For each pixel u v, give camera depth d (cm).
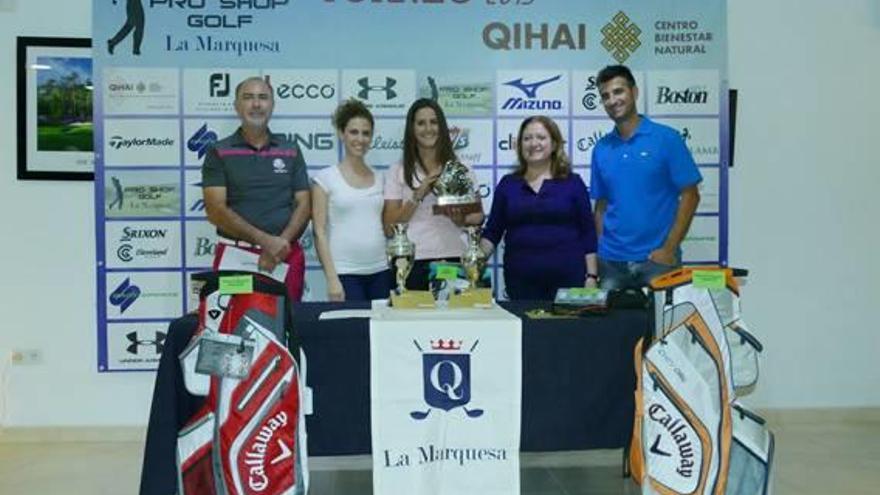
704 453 248
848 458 383
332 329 257
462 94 422
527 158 357
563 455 396
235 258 372
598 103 427
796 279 449
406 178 374
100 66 407
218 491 241
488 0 421
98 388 420
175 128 411
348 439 261
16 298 417
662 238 373
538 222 355
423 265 369
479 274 314
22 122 411
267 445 241
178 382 253
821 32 444
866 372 452
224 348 240
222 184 374
